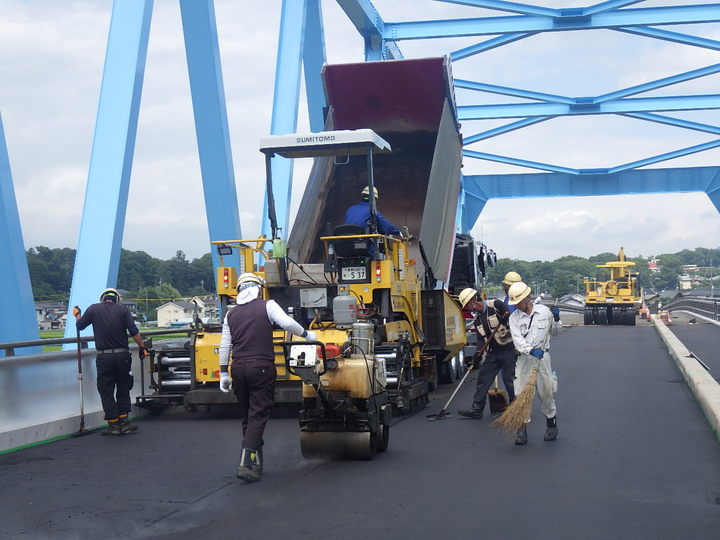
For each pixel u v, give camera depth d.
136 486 7.00
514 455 8.12
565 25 34.88
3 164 11.87
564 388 13.89
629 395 12.84
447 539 5.27
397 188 15.45
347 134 11.16
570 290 183.50
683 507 6.01
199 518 5.91
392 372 10.71
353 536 5.38
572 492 6.51
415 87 15.49
